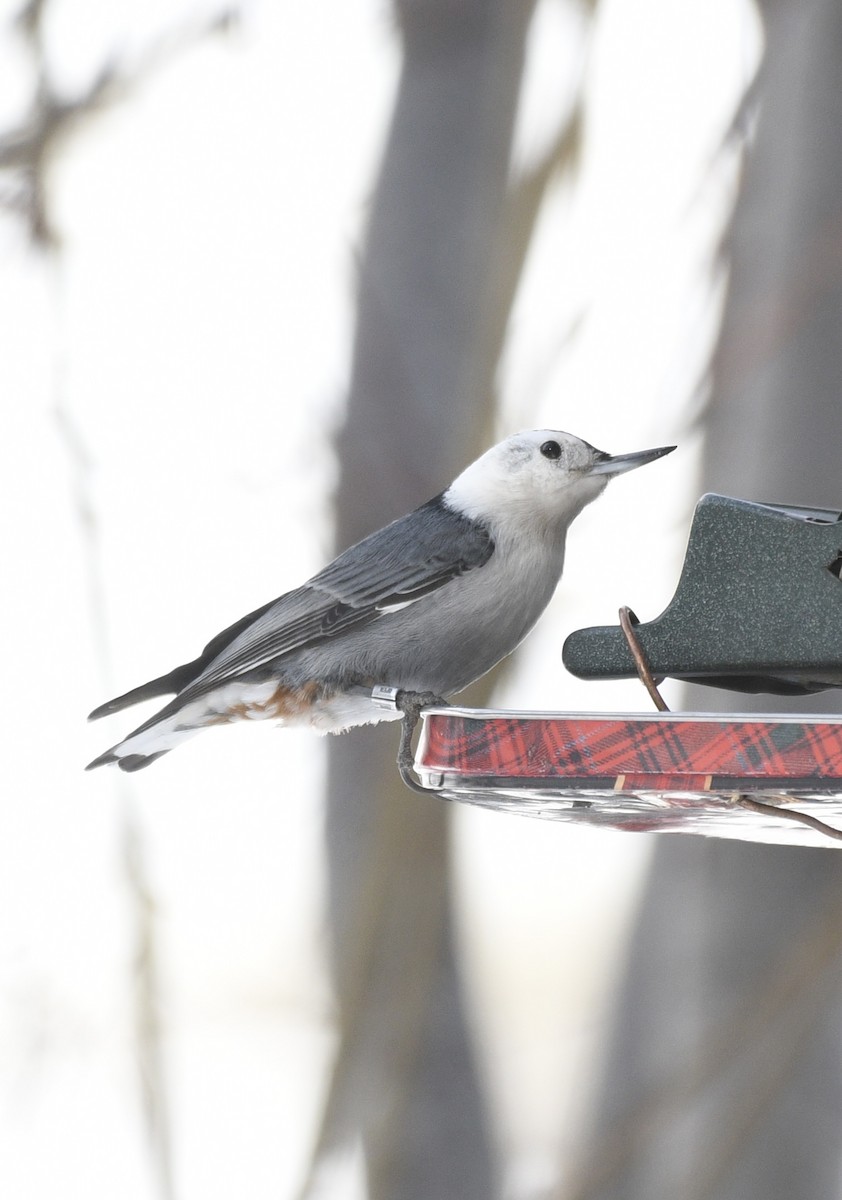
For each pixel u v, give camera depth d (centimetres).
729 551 775
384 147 1277
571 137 1063
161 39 1217
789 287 1095
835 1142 1065
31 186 1202
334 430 1221
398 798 1023
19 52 1207
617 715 679
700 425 1110
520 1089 1501
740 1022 998
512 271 1048
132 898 1122
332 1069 1016
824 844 834
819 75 1127
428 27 1273
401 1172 1134
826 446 1122
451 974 1158
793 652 757
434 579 924
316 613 929
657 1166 1079
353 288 1250
